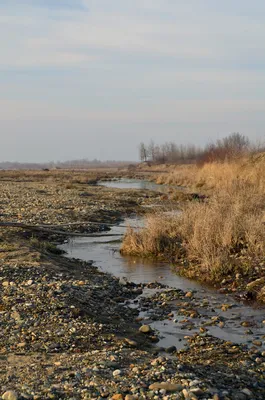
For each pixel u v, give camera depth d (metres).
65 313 8.37
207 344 7.53
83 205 25.20
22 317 8.12
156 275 12.27
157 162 111.56
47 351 6.84
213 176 34.56
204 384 5.56
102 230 19.16
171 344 7.61
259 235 12.94
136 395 5.14
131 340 7.49
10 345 7.04
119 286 11.11
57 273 11.38
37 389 5.29
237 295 10.33
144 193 33.88
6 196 29.33
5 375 5.77
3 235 15.65
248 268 11.61
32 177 61.06
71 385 5.38
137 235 15.39
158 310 9.44
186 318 8.96
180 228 14.95
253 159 32.94
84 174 72.94
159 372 5.84
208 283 11.43
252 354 7.05
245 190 20.52
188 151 108.62
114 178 62.97
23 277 10.62
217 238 13.41
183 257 13.71
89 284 10.80
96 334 7.57
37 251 13.62
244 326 8.48
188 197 27.89
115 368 5.99
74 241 17.05
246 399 5.43
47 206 24.25
